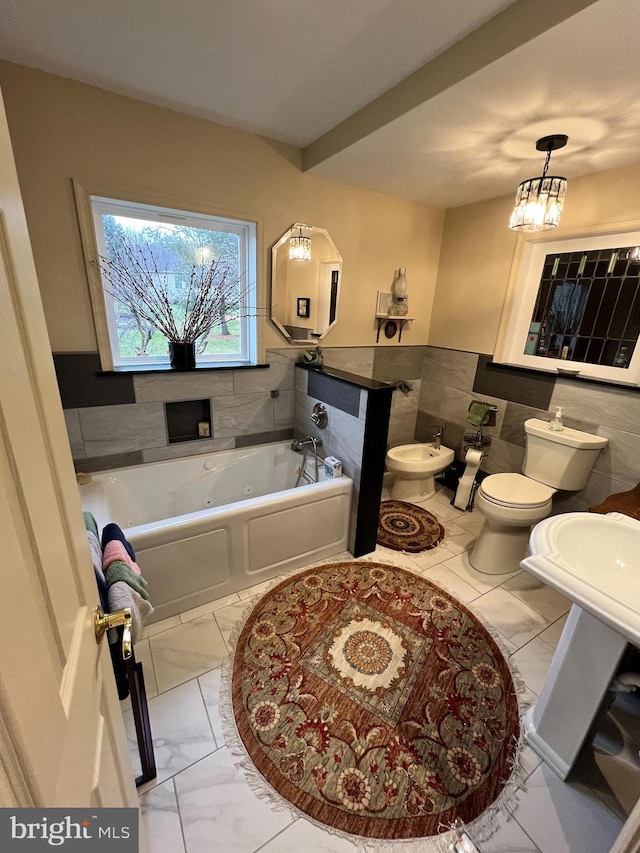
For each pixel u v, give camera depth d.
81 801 0.52
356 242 2.71
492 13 1.23
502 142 1.84
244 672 1.53
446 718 1.38
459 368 3.08
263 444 2.80
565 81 1.35
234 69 1.59
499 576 2.14
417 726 1.35
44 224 1.80
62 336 1.98
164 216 2.16
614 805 1.14
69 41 1.43
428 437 3.42
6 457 0.40
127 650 0.68
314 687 1.48
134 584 1.11
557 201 1.74
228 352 2.64
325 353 2.84
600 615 0.86
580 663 1.13
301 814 1.11
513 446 2.75
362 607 1.89
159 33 1.38
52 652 0.49
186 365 2.36
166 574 1.73
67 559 0.57
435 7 1.21
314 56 1.49
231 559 1.90
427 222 2.98
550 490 2.21
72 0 1.22
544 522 1.19
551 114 1.57
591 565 1.13
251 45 1.44
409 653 1.64
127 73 1.63
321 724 1.35
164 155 1.96
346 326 2.87
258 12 1.27
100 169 1.84
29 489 0.45
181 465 2.46
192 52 1.49
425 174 2.30
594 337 2.29
